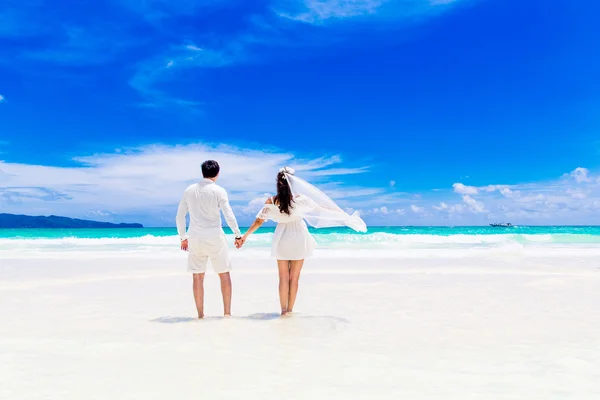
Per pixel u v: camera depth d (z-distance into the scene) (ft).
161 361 11.95
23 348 13.30
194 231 17.71
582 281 28.14
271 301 21.94
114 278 30.76
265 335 14.93
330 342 14.02
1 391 9.74
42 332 15.47
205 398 9.30
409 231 159.43
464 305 20.44
